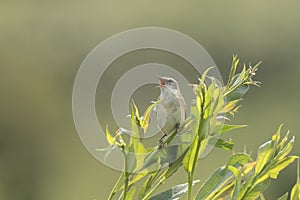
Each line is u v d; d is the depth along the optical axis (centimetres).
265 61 2544
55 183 2462
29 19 2867
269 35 2603
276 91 2439
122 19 2830
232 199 418
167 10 2781
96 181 2292
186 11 2769
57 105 2716
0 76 2733
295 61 2550
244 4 2703
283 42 2561
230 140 431
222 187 430
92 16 2869
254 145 2219
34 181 2512
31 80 2750
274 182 1909
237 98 441
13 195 2539
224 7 2667
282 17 2595
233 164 434
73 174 2409
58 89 2784
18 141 2634
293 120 2341
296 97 2433
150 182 423
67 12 2872
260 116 2331
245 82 444
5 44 2828
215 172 434
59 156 2538
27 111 2686
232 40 2605
